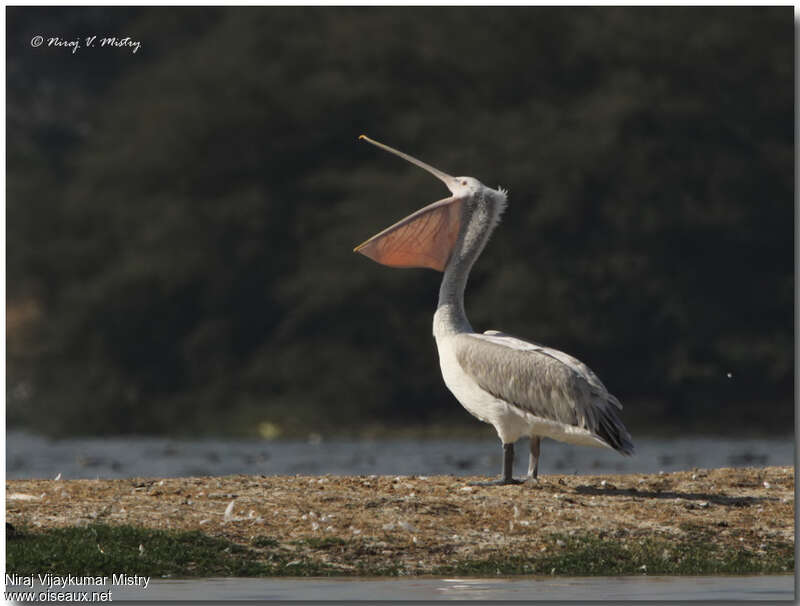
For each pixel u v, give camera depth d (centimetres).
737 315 4019
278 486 1208
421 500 1154
